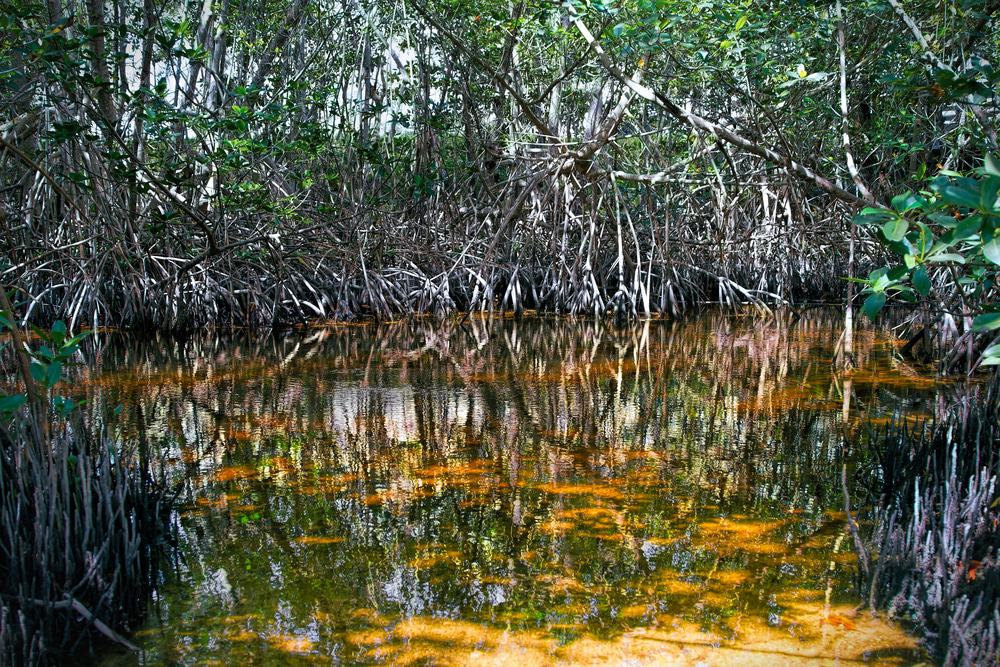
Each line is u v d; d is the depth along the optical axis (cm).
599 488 353
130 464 338
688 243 1138
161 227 829
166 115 746
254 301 948
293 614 243
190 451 409
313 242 1016
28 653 213
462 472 376
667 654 221
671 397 532
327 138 934
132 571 247
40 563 240
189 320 920
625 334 884
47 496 266
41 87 838
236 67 1184
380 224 1109
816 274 1260
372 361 695
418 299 1077
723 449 409
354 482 362
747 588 258
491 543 294
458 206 1183
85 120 851
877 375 595
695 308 1132
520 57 1094
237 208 891
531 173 1054
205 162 823
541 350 761
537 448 416
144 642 227
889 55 647
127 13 945
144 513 300
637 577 266
